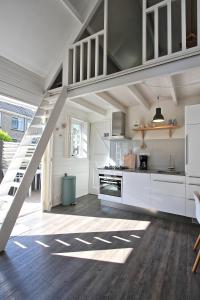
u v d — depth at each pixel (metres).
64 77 3.48
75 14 3.06
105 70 2.95
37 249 2.41
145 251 2.39
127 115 4.88
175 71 2.41
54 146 4.39
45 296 1.62
